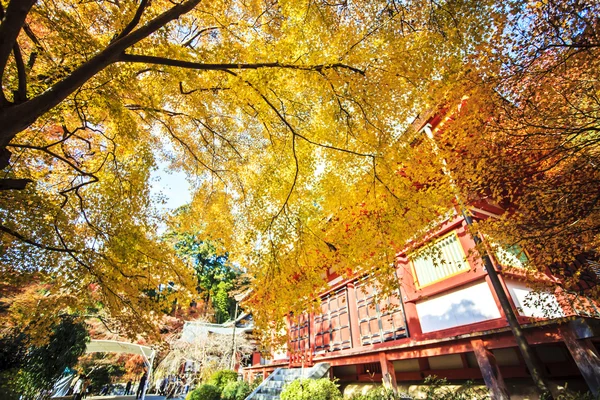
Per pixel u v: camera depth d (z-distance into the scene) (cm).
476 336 581
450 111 638
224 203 774
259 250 586
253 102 570
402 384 834
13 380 761
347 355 875
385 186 564
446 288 686
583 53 462
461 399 582
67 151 673
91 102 492
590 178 512
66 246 599
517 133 555
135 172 666
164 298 698
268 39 571
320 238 603
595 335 453
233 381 1338
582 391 538
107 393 2339
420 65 481
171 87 611
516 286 636
